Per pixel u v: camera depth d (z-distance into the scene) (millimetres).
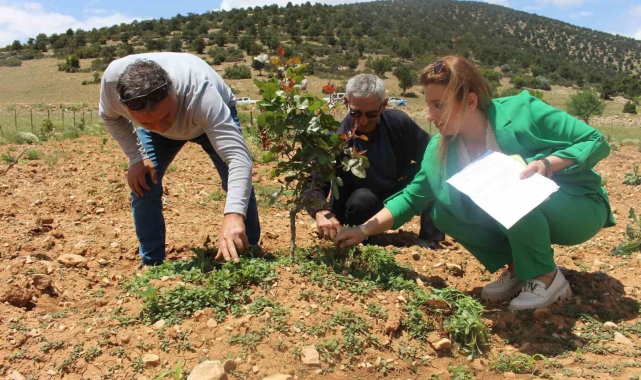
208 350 2623
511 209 2756
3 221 4668
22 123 18109
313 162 3520
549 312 3174
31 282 3238
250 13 164750
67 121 20562
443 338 2842
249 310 2887
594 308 3301
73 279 3525
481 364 2777
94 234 4527
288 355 2633
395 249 4168
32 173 6645
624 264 3975
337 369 2623
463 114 2988
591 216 3211
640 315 3244
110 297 3184
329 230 3525
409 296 3164
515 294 3436
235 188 2932
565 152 2955
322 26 152000
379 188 4504
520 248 3111
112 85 3105
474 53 135250
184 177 7176
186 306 2873
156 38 132875
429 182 3285
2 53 106875
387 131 4438
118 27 143375
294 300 2996
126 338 2660
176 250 4195
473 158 3254
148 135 3646
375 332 2852
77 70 80375
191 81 3035
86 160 7891
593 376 2621
